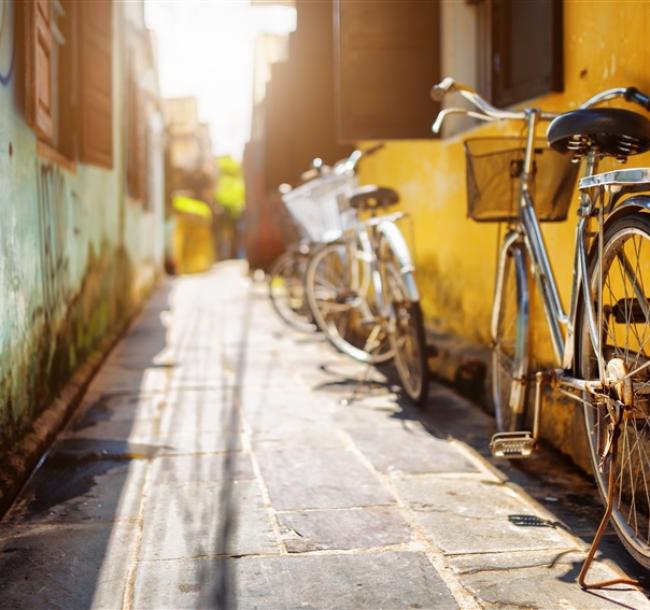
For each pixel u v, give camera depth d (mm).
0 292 3080
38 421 3787
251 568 2465
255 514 2926
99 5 5605
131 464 3531
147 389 5223
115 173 7801
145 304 11359
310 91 8680
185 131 29578
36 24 3596
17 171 3426
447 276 5480
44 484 3246
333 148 8734
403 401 4836
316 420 4359
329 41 8602
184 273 22438
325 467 3500
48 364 4105
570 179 3396
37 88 3594
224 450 3762
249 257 23016
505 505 3029
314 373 5820
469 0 5137
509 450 3168
